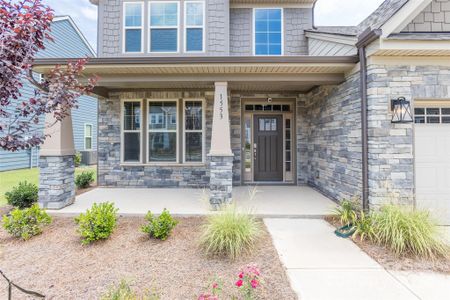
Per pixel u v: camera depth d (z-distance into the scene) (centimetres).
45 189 513
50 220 427
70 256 334
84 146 1565
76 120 1485
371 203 447
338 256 337
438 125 455
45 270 300
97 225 366
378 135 445
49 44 1238
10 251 347
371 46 436
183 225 444
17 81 205
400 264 316
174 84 569
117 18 772
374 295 257
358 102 486
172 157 770
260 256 336
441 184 452
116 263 316
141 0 771
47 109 238
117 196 643
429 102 451
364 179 459
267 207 537
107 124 770
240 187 764
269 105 822
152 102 770
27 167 1220
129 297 232
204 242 351
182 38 770
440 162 454
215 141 521
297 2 825
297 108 795
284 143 824
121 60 482
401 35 413
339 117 568
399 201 439
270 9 834
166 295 253
